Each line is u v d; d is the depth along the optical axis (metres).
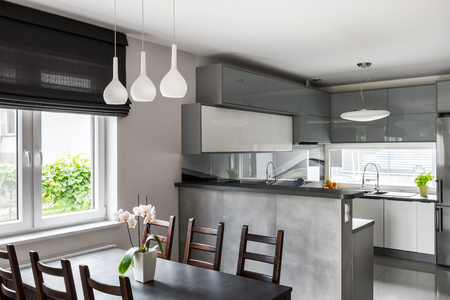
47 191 3.15
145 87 2.04
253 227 3.54
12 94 2.71
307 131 5.43
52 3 2.77
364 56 4.35
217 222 3.79
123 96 2.06
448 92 4.87
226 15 3.02
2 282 2.18
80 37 3.13
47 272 1.79
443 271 4.68
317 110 5.66
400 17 3.08
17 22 2.75
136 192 3.62
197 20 3.13
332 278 3.08
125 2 2.74
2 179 2.88
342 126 5.91
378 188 5.86
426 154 5.62
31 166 3.02
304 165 5.99
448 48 4.02
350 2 2.77
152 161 3.76
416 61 4.58
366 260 3.54
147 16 3.04
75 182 3.35
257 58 4.43
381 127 5.57
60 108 3.00
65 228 3.17
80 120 3.39
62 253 3.04
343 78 5.63
